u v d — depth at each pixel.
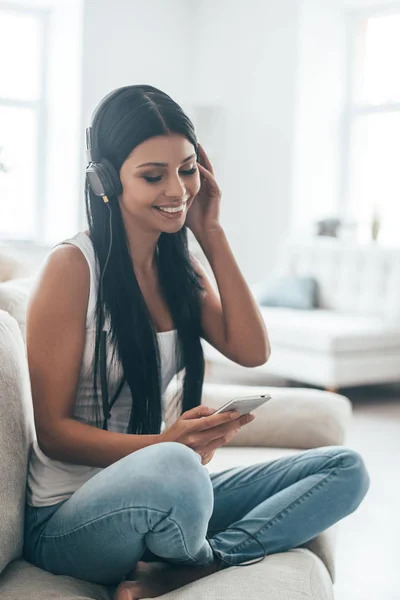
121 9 7.30
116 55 7.31
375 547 2.88
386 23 6.90
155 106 1.59
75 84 7.16
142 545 1.44
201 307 1.87
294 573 1.55
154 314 1.74
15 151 7.36
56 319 1.54
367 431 4.52
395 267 5.78
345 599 2.45
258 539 1.66
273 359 5.56
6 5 7.21
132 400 1.64
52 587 1.44
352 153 7.14
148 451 1.41
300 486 1.70
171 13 7.62
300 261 6.45
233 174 7.50
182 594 1.45
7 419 1.50
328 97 7.11
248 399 1.50
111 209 1.62
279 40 7.05
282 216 7.09
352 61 7.12
